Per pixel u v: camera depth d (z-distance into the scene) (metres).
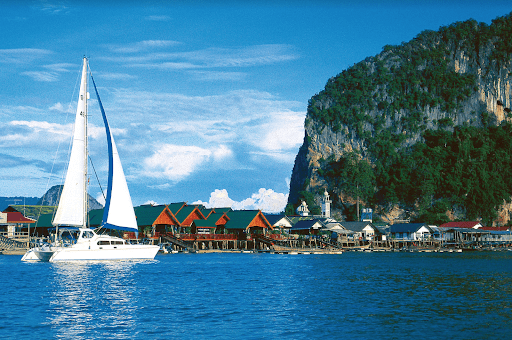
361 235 158.12
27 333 30.80
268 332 31.41
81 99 70.81
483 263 84.50
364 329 32.25
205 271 64.25
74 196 69.88
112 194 72.44
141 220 110.06
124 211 73.06
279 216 144.12
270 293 46.09
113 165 72.62
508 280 56.78
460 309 38.59
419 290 48.50
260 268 70.06
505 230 174.50
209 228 121.69
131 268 65.25
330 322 34.12
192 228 120.00
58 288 47.38
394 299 43.16
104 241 70.69
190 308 38.53
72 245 68.75
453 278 58.81
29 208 141.75
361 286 51.25
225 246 120.94
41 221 120.44
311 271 66.50
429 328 32.53
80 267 64.50
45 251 70.56
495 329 32.25
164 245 109.25
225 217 123.12
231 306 39.50
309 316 35.97
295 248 119.88
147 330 31.72
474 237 164.12
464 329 32.25
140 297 43.16
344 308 38.94
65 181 69.44
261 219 123.94
